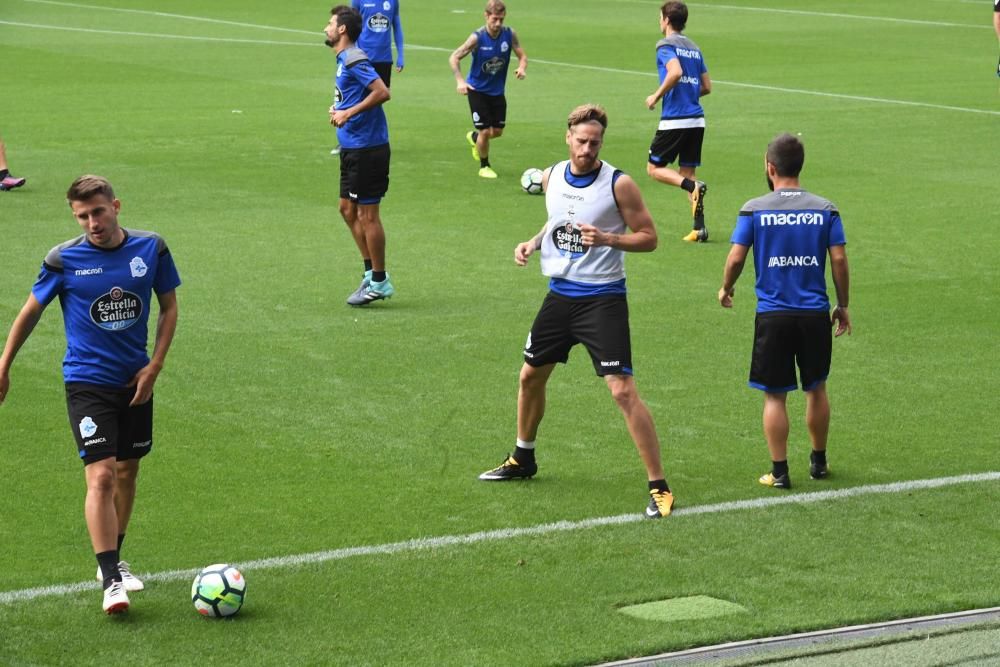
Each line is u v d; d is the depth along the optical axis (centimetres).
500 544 1652
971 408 2173
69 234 3250
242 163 4169
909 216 3550
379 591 1516
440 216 3538
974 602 1484
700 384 2280
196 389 2222
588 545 1652
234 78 5916
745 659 1334
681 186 3347
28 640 1387
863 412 2153
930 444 2014
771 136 4744
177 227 3366
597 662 1345
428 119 4988
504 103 4031
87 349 1476
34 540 1648
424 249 3200
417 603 1486
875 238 3312
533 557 1616
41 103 5175
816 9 9456
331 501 1784
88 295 1463
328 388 2239
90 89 5534
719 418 2123
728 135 4766
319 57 6681
